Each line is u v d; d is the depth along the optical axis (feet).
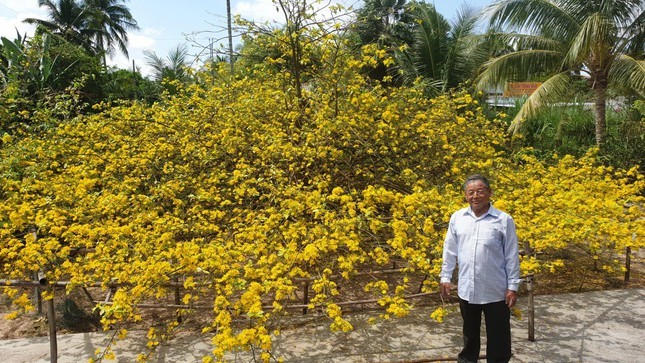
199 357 10.02
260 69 20.24
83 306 12.81
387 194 11.80
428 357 10.05
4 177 14.78
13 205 12.08
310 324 11.60
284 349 10.40
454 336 11.02
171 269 9.34
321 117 14.70
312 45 16.37
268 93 17.25
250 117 16.35
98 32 85.76
